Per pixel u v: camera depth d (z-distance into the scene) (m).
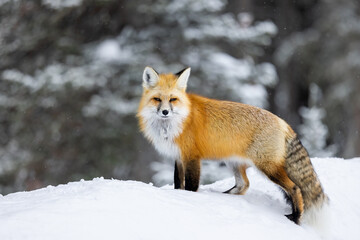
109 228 5.19
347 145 26.69
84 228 5.09
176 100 7.82
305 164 7.66
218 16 22.75
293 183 7.47
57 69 20.09
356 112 26.69
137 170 20.83
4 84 20.91
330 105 27.09
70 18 21.61
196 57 21.59
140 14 21.95
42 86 19.47
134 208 5.78
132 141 20.25
